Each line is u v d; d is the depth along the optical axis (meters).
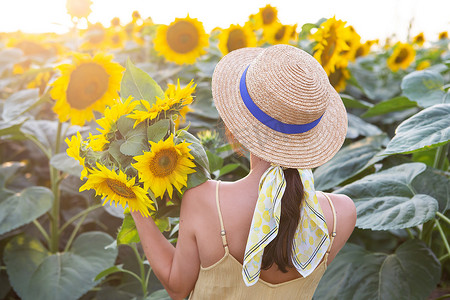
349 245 2.29
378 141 2.70
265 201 1.22
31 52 4.68
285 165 1.23
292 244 1.26
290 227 1.23
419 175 2.37
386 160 2.56
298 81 1.19
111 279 3.23
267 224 1.22
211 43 4.21
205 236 1.27
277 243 1.23
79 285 2.66
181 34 3.36
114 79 2.28
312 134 1.27
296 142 1.24
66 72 2.24
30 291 2.66
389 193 2.11
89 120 2.32
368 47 5.31
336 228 1.34
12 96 3.03
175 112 1.30
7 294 3.12
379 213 1.99
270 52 1.24
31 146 4.30
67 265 2.77
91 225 3.68
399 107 3.17
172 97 1.29
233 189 1.29
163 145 1.19
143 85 1.40
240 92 1.27
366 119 4.48
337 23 2.74
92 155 1.27
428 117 2.00
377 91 5.07
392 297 1.99
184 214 1.30
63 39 5.25
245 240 1.26
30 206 2.86
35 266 2.87
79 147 1.26
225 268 1.27
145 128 1.27
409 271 2.07
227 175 3.34
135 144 1.24
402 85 2.64
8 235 3.21
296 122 1.21
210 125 3.26
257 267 1.23
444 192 2.30
